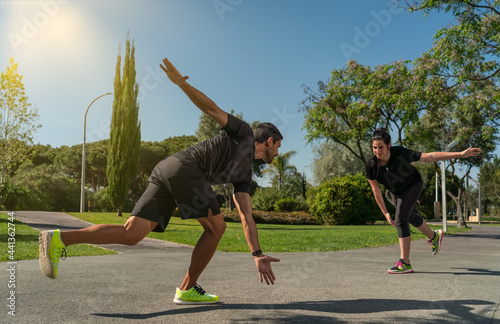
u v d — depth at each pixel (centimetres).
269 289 323
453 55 1406
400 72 1694
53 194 3378
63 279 364
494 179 5519
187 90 241
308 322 225
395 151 427
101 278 372
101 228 240
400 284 351
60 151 4519
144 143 4419
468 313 248
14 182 3112
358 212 2464
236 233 1299
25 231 1014
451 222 3809
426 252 705
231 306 262
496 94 1416
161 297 288
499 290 326
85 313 240
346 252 709
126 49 2139
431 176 4531
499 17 1284
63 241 233
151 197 252
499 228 2361
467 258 595
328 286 339
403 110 1675
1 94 1583
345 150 3428
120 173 2112
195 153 256
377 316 239
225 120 256
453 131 2141
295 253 692
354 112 1817
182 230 1421
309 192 3064
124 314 239
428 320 231
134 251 681
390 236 1181
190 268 266
